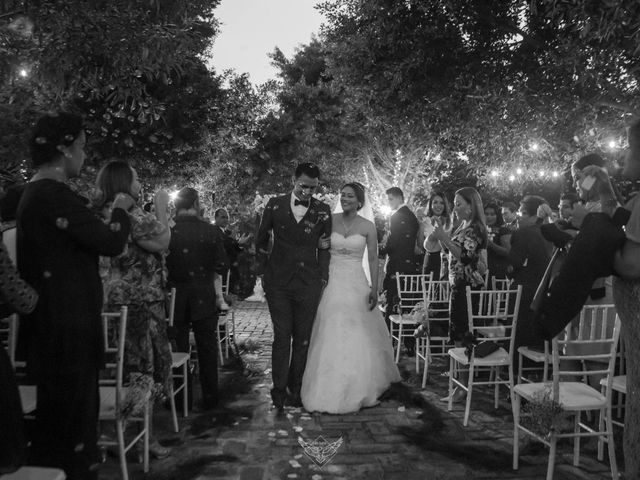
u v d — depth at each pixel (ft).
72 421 8.09
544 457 12.39
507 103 24.13
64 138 8.20
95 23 11.56
